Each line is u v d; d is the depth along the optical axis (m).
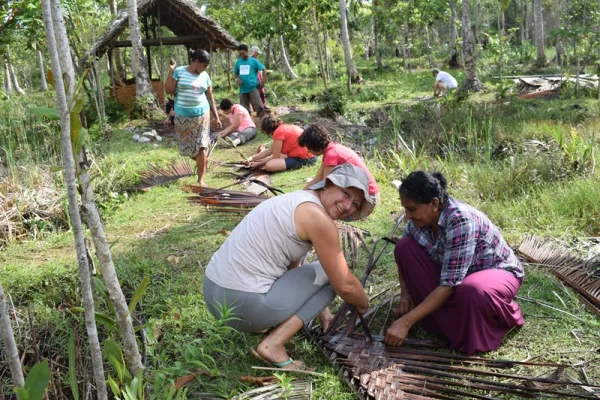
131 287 4.37
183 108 6.75
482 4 34.16
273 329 3.28
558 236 4.96
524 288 4.07
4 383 3.40
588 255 4.46
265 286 3.14
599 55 19.17
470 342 3.24
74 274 4.56
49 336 3.82
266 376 3.21
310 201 3.07
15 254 5.30
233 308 3.08
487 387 2.96
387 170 7.52
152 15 14.97
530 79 17.23
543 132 9.15
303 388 3.07
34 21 9.89
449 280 3.22
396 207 6.02
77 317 3.87
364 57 36.75
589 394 2.90
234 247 3.18
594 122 9.84
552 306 3.80
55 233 5.90
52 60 2.06
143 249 5.15
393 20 26.00
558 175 6.51
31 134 9.44
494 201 6.09
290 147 7.78
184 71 6.73
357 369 3.14
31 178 6.78
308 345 3.44
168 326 3.77
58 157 7.85
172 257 4.87
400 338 3.26
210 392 3.09
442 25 40.56
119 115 12.57
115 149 9.78
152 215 6.14
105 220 6.07
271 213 3.12
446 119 10.78
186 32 15.91
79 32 11.77
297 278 3.19
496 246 3.39
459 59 26.97
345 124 11.68
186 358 2.98
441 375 3.11
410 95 16.75
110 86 13.74
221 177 7.73
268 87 18.09
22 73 29.56
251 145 9.95
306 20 19.12
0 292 1.97
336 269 3.07
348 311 3.61
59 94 2.09
